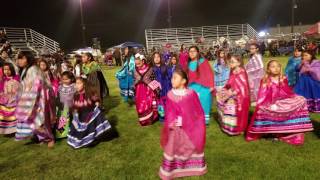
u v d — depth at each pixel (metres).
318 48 28.31
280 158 5.20
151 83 7.27
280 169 4.84
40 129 6.16
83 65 9.18
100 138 6.34
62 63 11.95
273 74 5.77
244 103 6.20
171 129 4.55
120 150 5.92
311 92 7.78
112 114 8.63
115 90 13.05
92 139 6.05
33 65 6.21
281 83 5.73
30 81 6.11
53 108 6.34
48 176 5.07
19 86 6.63
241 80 6.20
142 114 7.29
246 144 5.86
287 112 5.62
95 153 5.84
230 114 6.27
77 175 5.04
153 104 7.33
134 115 8.41
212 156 5.41
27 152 6.11
